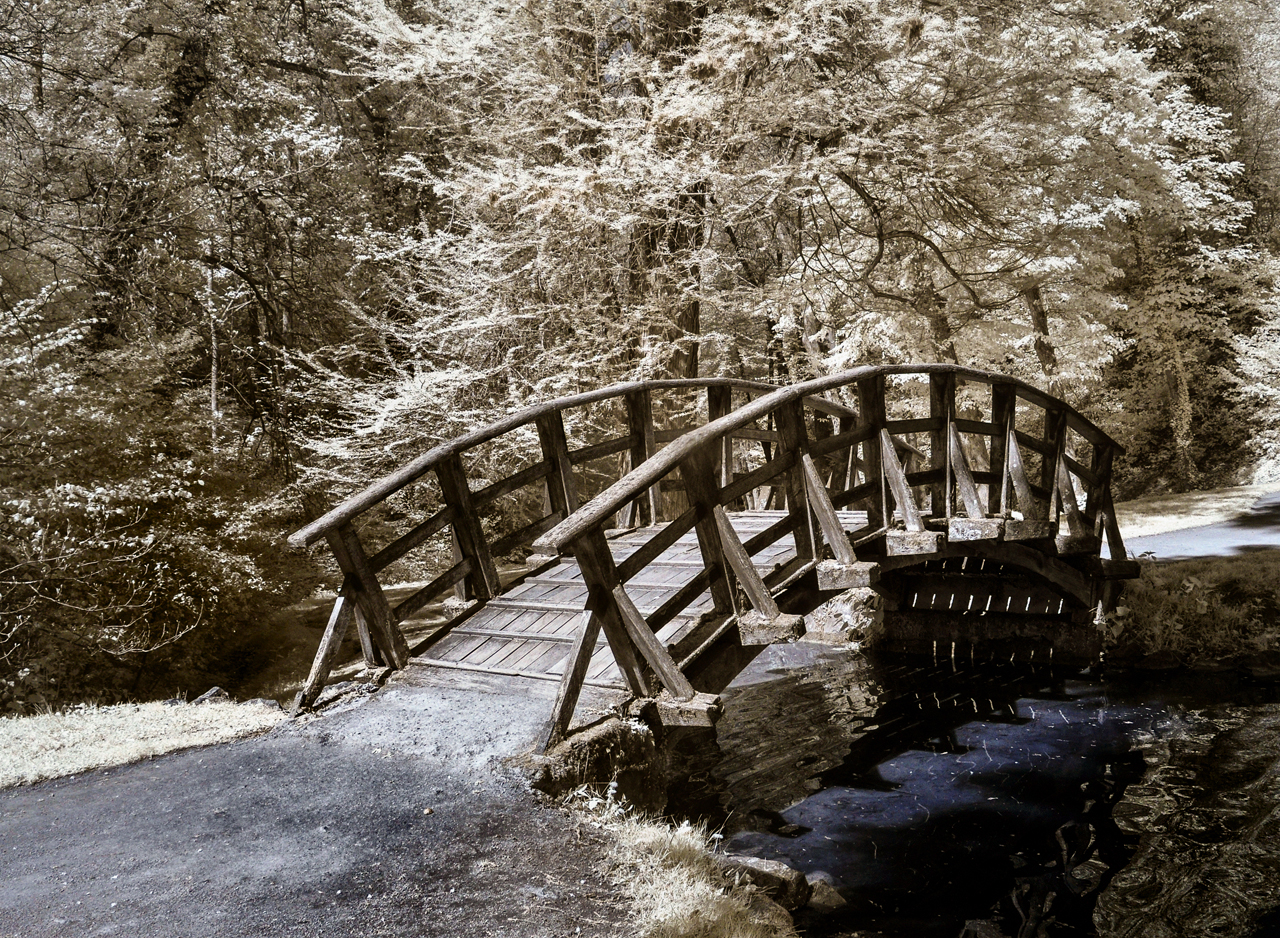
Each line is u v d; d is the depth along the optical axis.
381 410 12.42
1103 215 16.28
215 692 6.20
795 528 6.27
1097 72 14.47
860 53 11.95
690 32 11.86
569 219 11.62
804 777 7.07
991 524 7.35
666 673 4.94
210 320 13.73
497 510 15.79
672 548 7.30
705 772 7.27
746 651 5.70
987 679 9.84
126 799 4.27
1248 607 10.43
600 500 4.79
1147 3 22.95
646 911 3.31
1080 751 7.39
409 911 3.23
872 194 13.98
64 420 8.85
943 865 5.42
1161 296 21.80
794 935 3.66
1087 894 4.98
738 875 4.08
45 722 5.52
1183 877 5.10
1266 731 7.38
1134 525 16.77
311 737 5.02
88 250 11.40
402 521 15.05
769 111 11.58
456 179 12.64
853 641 11.69
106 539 8.51
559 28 12.26
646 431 8.39
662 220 11.78
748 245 16.84
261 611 10.66
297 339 15.77
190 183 13.33
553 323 13.30
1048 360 19.09
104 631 7.96
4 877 3.50
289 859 3.62
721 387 8.86
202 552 9.02
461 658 5.87
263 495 12.15
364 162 16.81
